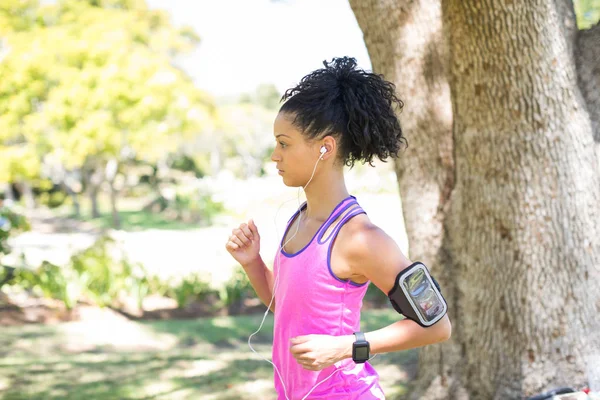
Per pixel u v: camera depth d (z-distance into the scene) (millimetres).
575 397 3592
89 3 24859
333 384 1909
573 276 3781
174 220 29328
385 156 1970
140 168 41625
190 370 6297
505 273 3898
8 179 21000
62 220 30125
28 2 21500
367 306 10016
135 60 21375
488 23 3545
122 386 5727
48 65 19906
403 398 4660
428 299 1793
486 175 3873
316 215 1955
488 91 3703
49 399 5328
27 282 10031
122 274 10000
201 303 10375
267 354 7227
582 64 3924
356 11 4668
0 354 7125
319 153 1896
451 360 4352
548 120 3674
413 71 4543
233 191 29516
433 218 4527
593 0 11883
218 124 27562
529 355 3877
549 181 3732
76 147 20391
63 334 8250
